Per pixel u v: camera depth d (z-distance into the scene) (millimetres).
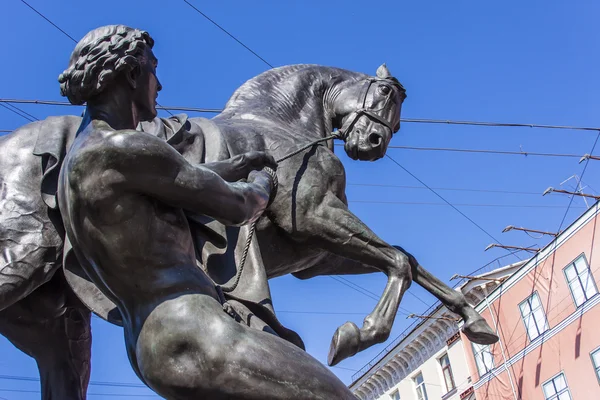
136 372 1842
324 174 3141
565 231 19031
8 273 2420
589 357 17828
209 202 1777
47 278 2498
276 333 2439
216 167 2002
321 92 3588
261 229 3014
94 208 1681
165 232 1751
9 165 2600
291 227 3012
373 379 26641
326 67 3691
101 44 1886
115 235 1694
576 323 18281
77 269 2299
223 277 2500
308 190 3057
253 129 3119
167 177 1713
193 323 1680
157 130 2760
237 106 3430
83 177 1691
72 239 1808
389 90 3496
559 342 18703
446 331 23078
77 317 2824
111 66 1874
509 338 20297
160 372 1671
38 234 2492
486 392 20766
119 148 1677
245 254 2373
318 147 3221
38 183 2572
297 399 1682
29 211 2516
